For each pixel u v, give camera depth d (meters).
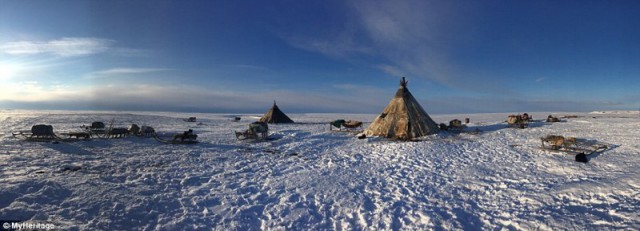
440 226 6.83
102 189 8.44
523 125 24.52
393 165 12.64
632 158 11.95
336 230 6.90
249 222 7.23
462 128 23.64
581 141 16.56
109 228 6.48
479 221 7.02
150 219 7.07
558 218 6.70
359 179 10.59
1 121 33.66
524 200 8.02
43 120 37.44
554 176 10.09
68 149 15.13
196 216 7.34
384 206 8.05
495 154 14.23
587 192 8.04
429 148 15.98
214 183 9.95
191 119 43.22
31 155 13.17
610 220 6.39
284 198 8.70
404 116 21.20
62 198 7.66
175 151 15.59
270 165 12.80
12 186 7.97
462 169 11.65
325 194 9.02
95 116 46.84
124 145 17.17
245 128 30.59
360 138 20.47
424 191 9.22
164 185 9.46
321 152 16.08
